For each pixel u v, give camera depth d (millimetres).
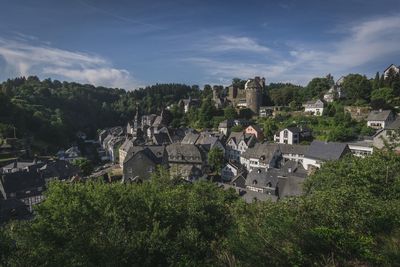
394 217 10086
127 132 122625
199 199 16203
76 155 89750
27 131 92750
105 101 194250
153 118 128250
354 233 9453
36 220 12297
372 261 8539
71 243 10789
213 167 61344
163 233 11758
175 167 52562
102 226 11883
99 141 127250
